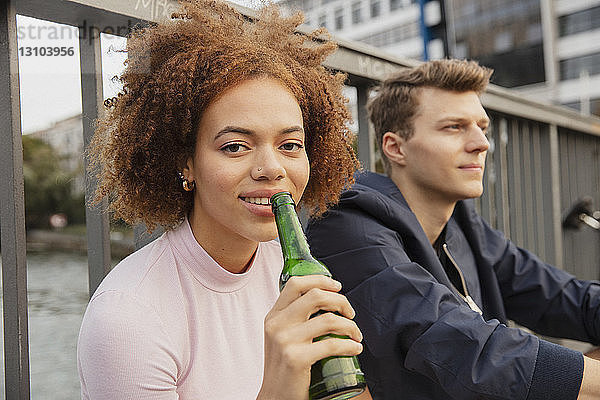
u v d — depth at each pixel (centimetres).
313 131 91
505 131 247
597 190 339
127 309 73
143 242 114
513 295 148
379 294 101
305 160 77
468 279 135
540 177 265
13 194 89
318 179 97
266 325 60
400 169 133
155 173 84
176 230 88
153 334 74
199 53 78
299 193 77
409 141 130
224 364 83
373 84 164
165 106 79
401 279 101
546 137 265
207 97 74
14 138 89
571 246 300
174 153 82
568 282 145
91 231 106
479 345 91
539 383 88
